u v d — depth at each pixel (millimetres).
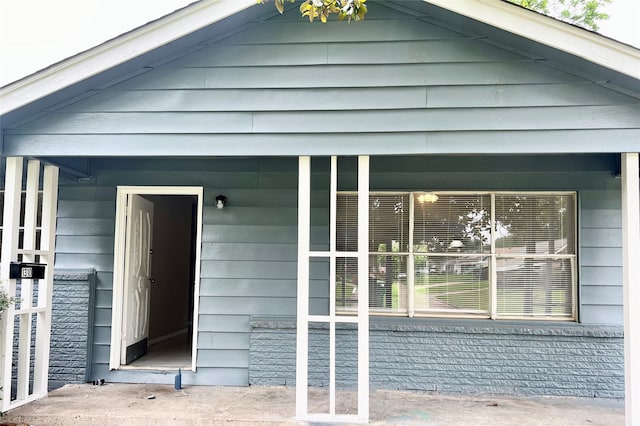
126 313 5125
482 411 4016
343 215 4891
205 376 4840
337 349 4695
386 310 4809
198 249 4973
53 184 4387
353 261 4855
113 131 3686
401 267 4832
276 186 4977
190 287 8727
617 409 4133
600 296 4605
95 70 3447
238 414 3822
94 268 5016
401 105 3574
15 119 3662
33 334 4848
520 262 4742
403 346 4656
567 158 4703
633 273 3385
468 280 4766
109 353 4918
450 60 3557
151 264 6711
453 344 4613
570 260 4703
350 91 3617
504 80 3508
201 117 3676
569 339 4531
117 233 5051
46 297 4273
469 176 4773
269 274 4906
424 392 4570
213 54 3699
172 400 4223
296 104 3645
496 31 3381
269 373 4738
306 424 3604
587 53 3189
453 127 3521
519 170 4730
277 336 4758
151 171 5070
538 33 3225
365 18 3633
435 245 4812
